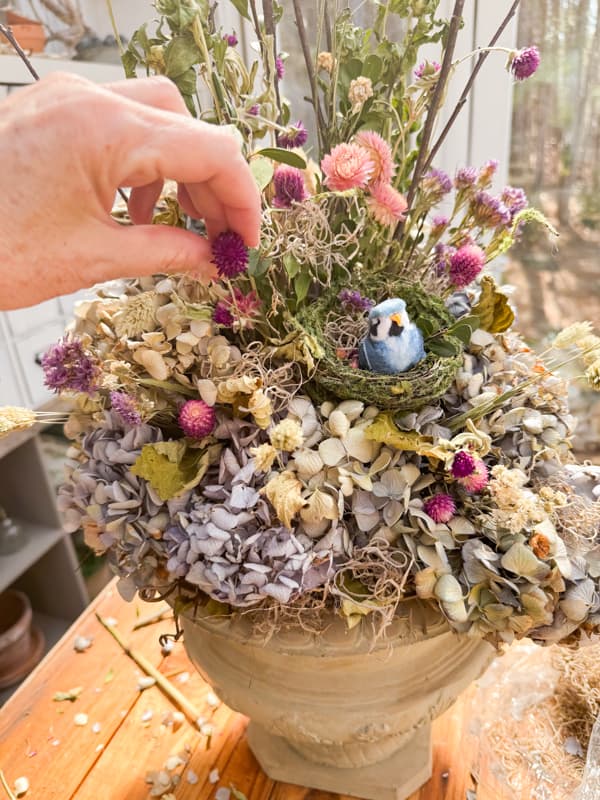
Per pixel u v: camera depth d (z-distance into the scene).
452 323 0.40
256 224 0.29
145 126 0.24
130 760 0.53
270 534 0.34
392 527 0.36
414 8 0.38
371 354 0.36
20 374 0.94
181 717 0.56
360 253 0.43
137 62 0.36
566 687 0.51
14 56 0.72
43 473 1.07
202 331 0.37
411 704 0.41
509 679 0.54
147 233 0.27
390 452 0.36
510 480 0.34
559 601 0.35
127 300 0.39
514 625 0.35
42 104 0.23
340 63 0.41
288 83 0.66
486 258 0.43
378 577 0.37
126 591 0.42
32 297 0.27
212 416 0.37
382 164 0.37
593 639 0.39
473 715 0.54
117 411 0.37
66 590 1.18
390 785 0.49
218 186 0.27
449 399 0.40
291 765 0.51
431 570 0.36
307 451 0.36
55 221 0.25
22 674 1.08
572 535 0.37
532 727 0.50
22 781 0.51
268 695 0.42
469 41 0.64
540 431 0.39
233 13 0.59
